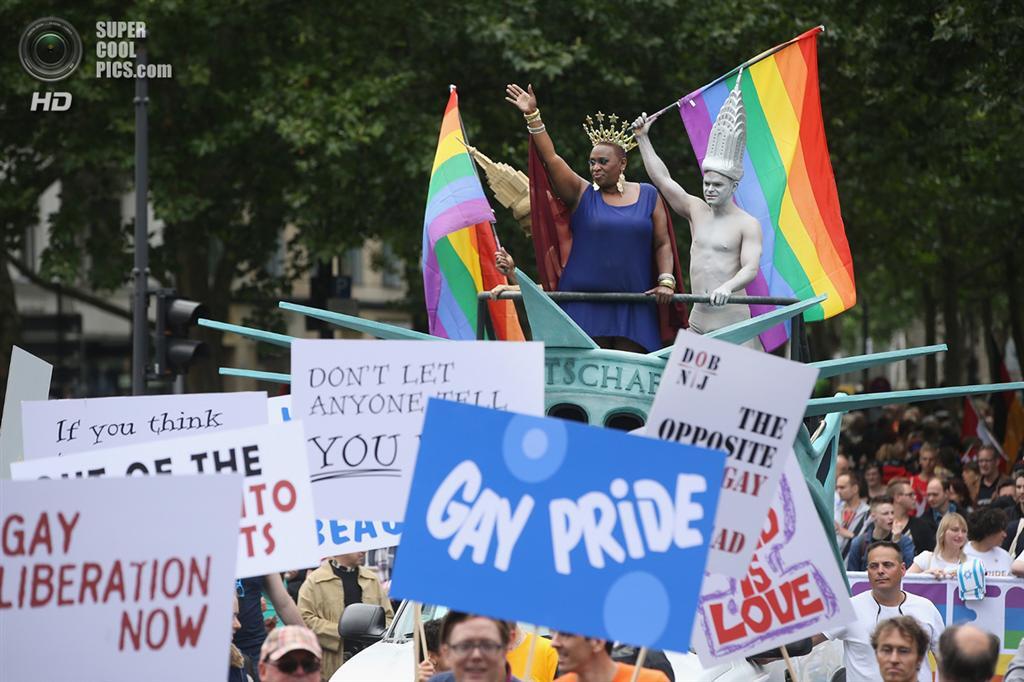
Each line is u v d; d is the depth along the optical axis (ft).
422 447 36.40
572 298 58.44
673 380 39.22
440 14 141.38
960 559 71.36
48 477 40.65
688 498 35.14
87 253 163.12
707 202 61.82
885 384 194.90
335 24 145.28
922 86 134.10
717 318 61.26
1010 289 223.30
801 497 43.73
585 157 145.18
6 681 35.58
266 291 171.12
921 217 211.61
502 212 142.10
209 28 144.46
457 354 44.27
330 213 149.18
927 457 107.86
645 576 35.17
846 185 185.37
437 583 36.04
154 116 148.25
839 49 152.56
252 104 140.97
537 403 43.98
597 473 35.60
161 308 106.83
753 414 39.14
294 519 41.75
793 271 74.08
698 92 74.28
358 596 71.31
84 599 35.70
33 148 157.99
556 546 35.63
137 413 47.52
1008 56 119.24
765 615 43.42
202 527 35.76
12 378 59.77
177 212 147.02
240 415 47.67
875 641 43.50
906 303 321.52
